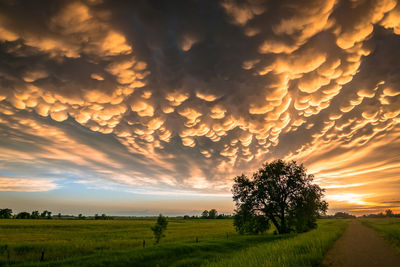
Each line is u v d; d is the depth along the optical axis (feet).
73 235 152.15
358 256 55.16
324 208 160.25
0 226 225.56
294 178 151.94
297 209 145.89
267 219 151.74
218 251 74.33
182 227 251.19
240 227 152.97
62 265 55.47
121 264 55.52
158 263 57.26
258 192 152.87
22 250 87.10
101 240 118.52
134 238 130.93
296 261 44.50
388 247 70.08
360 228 186.50
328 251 62.49
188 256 65.41
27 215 532.32
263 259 48.32
